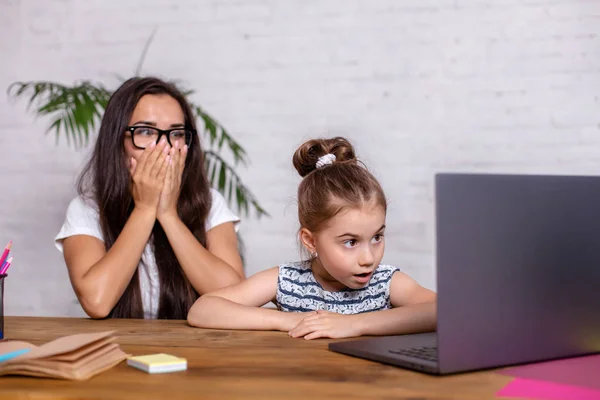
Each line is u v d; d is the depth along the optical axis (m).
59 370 0.78
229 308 1.22
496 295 0.81
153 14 2.99
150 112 1.67
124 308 1.65
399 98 2.83
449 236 0.78
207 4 2.95
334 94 2.87
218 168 2.93
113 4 3.01
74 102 2.37
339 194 1.21
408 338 1.01
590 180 0.90
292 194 2.90
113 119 1.68
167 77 2.98
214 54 2.95
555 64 2.71
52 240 3.03
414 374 0.80
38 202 3.04
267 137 2.92
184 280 1.68
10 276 3.05
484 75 2.76
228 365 0.85
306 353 0.94
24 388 0.74
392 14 2.82
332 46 2.87
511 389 0.72
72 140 3.02
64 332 1.18
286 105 2.90
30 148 3.05
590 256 0.90
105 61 3.02
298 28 2.89
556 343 0.87
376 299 1.38
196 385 0.75
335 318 1.10
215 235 1.80
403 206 2.83
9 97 3.07
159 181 1.62
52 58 3.05
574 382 0.75
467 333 0.79
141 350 0.97
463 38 2.78
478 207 0.80
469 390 0.72
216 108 2.95
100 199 1.69
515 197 0.83
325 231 1.23
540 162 2.73
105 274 1.51
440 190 0.77
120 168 1.67
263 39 2.92
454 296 0.78
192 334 1.13
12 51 3.08
